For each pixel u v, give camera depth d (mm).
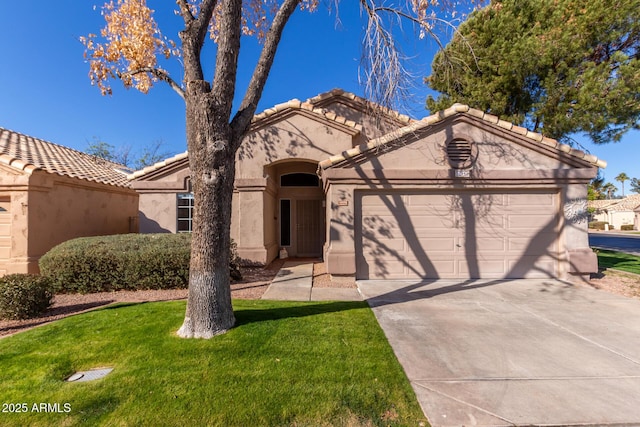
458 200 9211
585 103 10945
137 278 8000
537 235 9156
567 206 8938
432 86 14312
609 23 10805
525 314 6039
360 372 3770
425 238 9180
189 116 5129
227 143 4887
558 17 11547
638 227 50031
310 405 3162
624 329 5273
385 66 6996
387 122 9992
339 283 8734
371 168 9008
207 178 4797
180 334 4789
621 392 3420
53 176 10148
